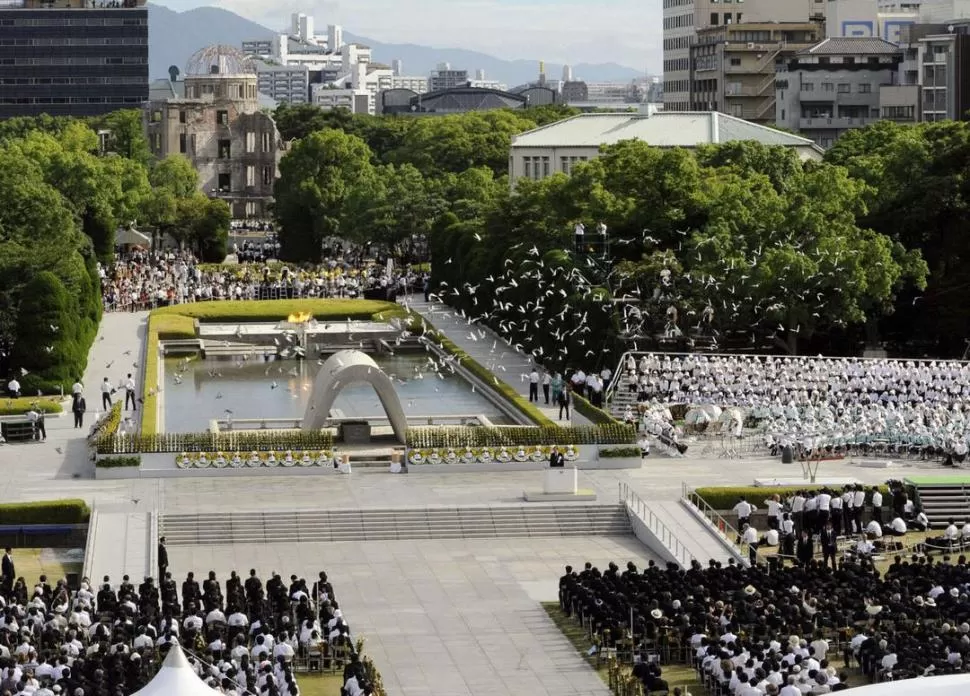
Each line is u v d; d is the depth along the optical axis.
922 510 144.75
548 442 163.25
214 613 107.75
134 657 96.50
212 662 101.00
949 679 69.25
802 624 106.75
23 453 168.00
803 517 139.12
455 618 119.06
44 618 106.44
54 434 177.88
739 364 185.12
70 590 117.00
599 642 109.88
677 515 143.62
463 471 161.75
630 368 186.75
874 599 111.38
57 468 161.00
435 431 163.38
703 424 173.25
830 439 165.75
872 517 144.50
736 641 101.62
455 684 105.00
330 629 108.25
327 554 136.50
